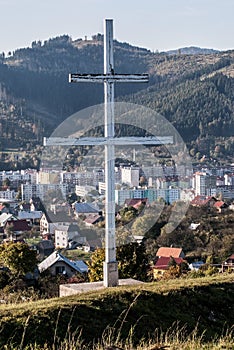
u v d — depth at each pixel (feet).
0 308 29.55
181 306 32.30
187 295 33.32
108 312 30.17
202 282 35.53
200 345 25.18
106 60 38.14
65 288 38.11
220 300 33.68
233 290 34.88
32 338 26.45
